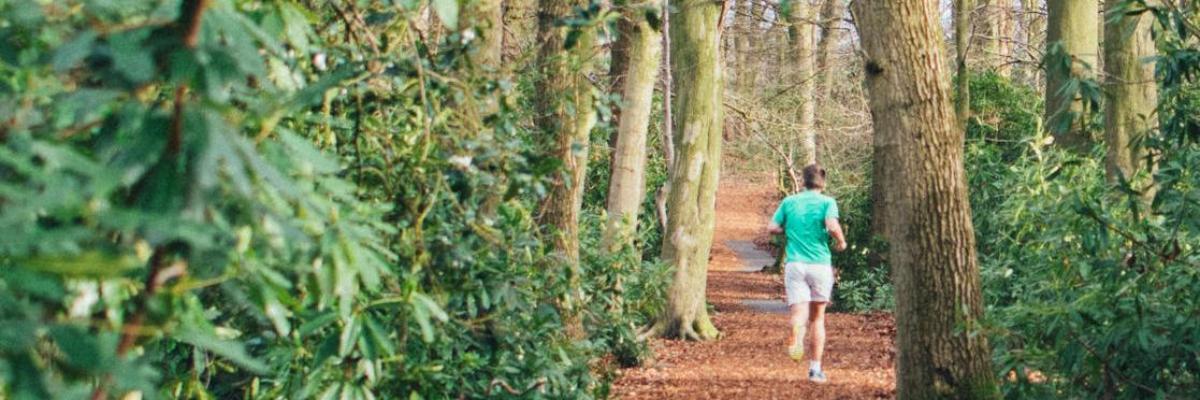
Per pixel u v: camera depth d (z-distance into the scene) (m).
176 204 1.65
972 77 19.80
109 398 1.92
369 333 3.36
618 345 12.27
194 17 1.69
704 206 15.69
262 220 2.23
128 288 2.51
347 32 4.33
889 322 17.84
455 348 5.47
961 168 7.15
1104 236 6.79
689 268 15.62
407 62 4.48
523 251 5.57
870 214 21.41
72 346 1.55
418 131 4.66
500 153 4.74
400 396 4.68
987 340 7.23
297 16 2.55
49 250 1.57
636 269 12.70
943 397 7.10
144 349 2.95
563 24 4.90
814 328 11.70
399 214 4.41
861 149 22.88
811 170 11.77
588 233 12.92
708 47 15.45
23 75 2.05
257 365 2.02
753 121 23.95
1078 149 14.16
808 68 23.72
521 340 5.79
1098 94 7.07
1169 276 6.68
